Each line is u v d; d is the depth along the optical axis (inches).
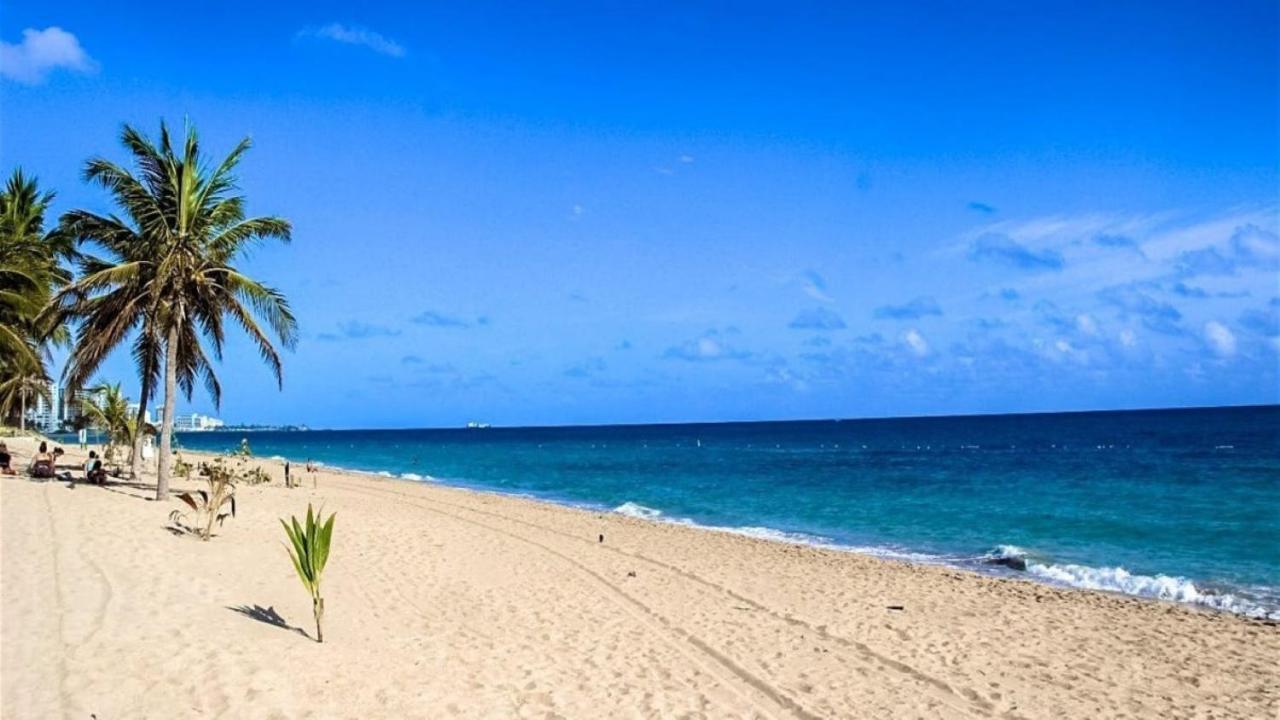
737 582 584.4
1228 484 1425.9
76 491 753.6
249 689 271.9
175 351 746.8
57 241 1051.9
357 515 838.5
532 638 401.1
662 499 1405.0
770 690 344.5
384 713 272.7
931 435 4534.9
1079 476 1681.8
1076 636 457.4
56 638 300.2
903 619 486.0
